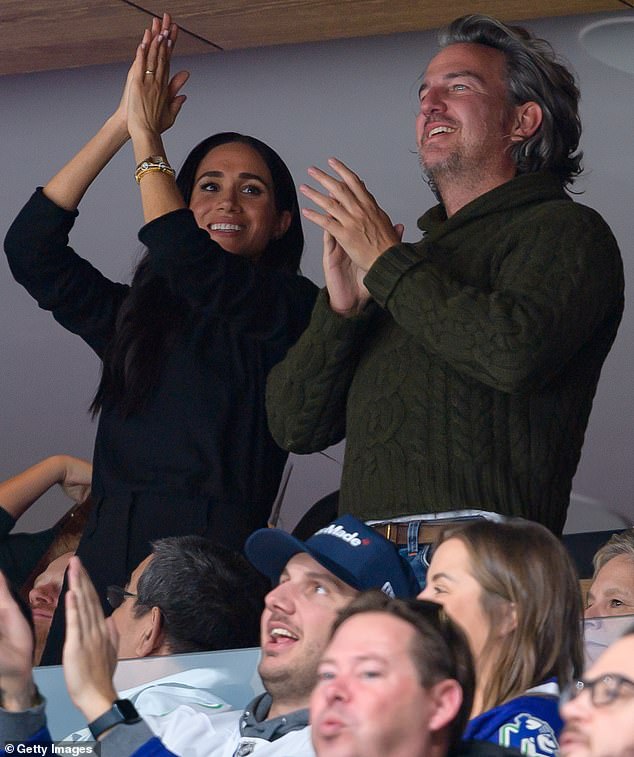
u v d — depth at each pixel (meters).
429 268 8.05
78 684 5.62
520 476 8.06
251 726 6.58
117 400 10.40
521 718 5.38
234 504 10.15
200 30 17.00
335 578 6.91
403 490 8.08
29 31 16.91
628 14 15.71
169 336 10.35
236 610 8.53
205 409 10.20
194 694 6.63
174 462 10.12
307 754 6.37
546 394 8.20
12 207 19.06
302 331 10.27
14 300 19.11
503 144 8.84
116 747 5.54
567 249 8.14
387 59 17.31
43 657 10.59
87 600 5.72
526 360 7.71
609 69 16.09
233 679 6.71
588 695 4.34
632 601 8.44
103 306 11.58
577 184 16.58
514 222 8.43
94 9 16.11
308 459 17.47
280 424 8.88
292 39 17.50
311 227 17.77
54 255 11.41
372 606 4.80
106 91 18.58
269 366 10.48
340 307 8.57
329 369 8.64
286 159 17.88
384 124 17.42
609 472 16.67
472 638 5.58
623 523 14.34
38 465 13.42
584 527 14.40
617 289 8.41
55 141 18.86
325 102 17.67
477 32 9.12
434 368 8.20
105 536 10.10
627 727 4.27
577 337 8.02
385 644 4.66
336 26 16.83
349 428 8.48
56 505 17.41
